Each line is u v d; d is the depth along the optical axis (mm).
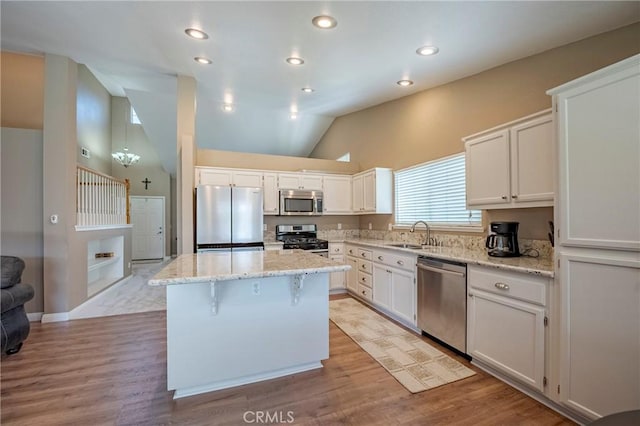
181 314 2039
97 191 4789
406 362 2492
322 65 3234
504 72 2953
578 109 1706
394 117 4602
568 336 1745
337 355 2627
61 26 2809
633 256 1485
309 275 2379
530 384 1958
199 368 2074
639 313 1467
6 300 2512
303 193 4938
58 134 3596
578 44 2361
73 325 3420
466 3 2092
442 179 3711
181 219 3973
